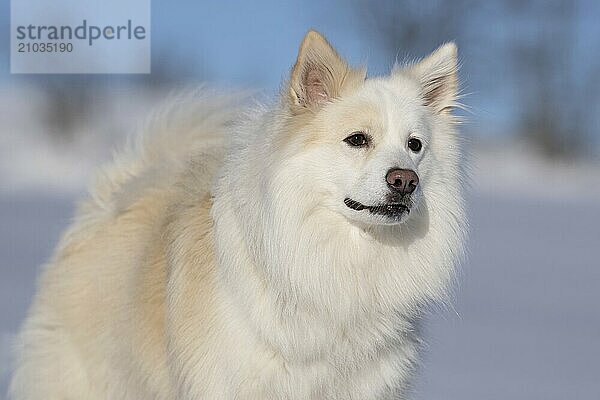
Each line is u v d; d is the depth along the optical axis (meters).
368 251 7.65
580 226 27.27
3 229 22.25
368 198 7.29
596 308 15.83
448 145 8.13
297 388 7.61
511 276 18.94
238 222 7.61
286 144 7.44
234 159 7.88
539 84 48.03
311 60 7.61
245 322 7.45
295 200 7.42
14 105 45.31
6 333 12.01
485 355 12.60
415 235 7.78
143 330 8.28
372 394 7.95
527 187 38.06
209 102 9.77
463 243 8.08
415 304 7.90
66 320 9.00
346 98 7.69
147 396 8.41
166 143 9.74
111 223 9.19
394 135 7.61
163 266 8.30
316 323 7.54
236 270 7.49
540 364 12.16
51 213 25.48
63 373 8.99
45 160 39.16
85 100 44.94
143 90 46.91
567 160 46.72
